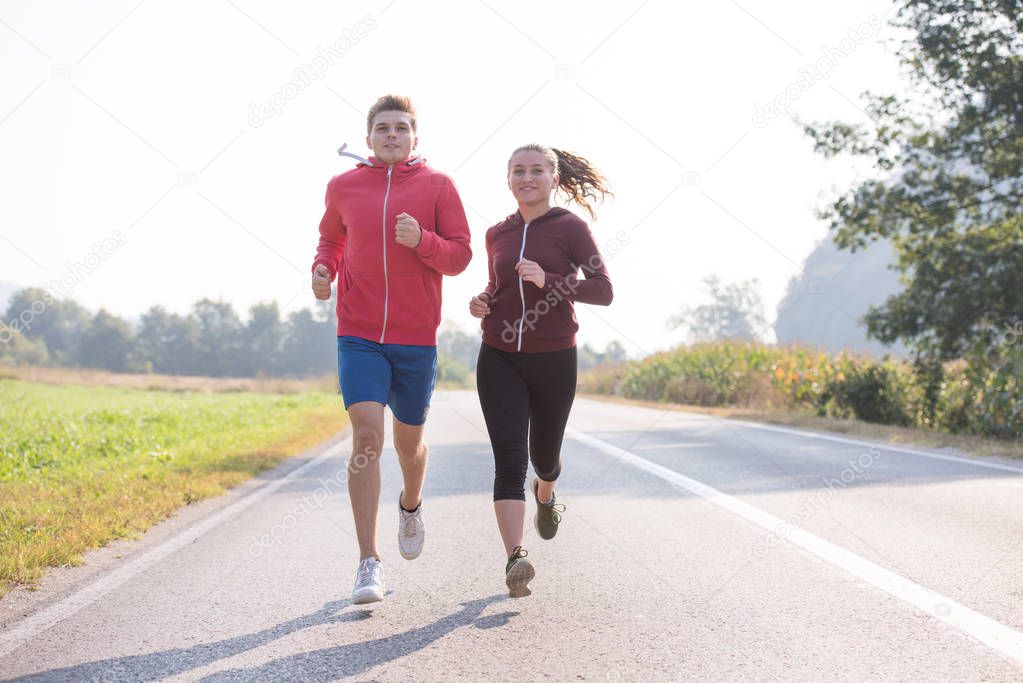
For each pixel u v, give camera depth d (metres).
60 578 5.55
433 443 15.35
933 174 22.72
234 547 6.53
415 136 5.17
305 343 80.69
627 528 7.00
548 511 5.70
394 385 5.07
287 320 80.56
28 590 5.23
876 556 5.75
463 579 5.44
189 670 3.82
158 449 13.11
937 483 9.12
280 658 3.96
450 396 41.44
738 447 13.58
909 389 21.14
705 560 5.80
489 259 5.23
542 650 4.02
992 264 21.06
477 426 20.25
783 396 26.50
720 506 7.93
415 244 4.67
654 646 4.05
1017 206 22.19
